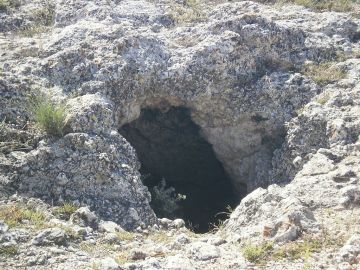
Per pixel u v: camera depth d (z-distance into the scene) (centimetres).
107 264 528
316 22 1118
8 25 1053
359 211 643
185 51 961
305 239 583
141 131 1058
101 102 816
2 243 575
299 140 874
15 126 787
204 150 1082
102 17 1031
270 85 941
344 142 824
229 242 629
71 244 607
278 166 893
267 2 1259
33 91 830
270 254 565
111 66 884
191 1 1206
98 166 741
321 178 720
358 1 1292
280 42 998
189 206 1082
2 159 732
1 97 805
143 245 638
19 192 712
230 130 960
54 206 702
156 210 938
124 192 739
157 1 1187
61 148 752
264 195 684
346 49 1037
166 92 928
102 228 666
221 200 1096
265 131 938
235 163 984
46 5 1124
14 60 916
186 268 535
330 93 929
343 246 564
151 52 937
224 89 947
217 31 996
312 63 992
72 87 866
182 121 1033
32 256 562
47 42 967
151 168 1126
